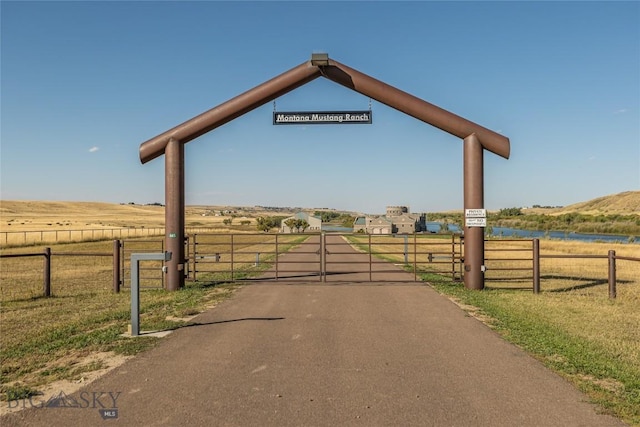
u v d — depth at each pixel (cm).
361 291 1427
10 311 1152
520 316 1043
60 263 2734
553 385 609
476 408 534
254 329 927
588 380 629
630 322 987
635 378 629
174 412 523
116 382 623
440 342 825
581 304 1202
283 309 1139
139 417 511
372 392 582
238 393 580
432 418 507
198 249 4059
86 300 1317
